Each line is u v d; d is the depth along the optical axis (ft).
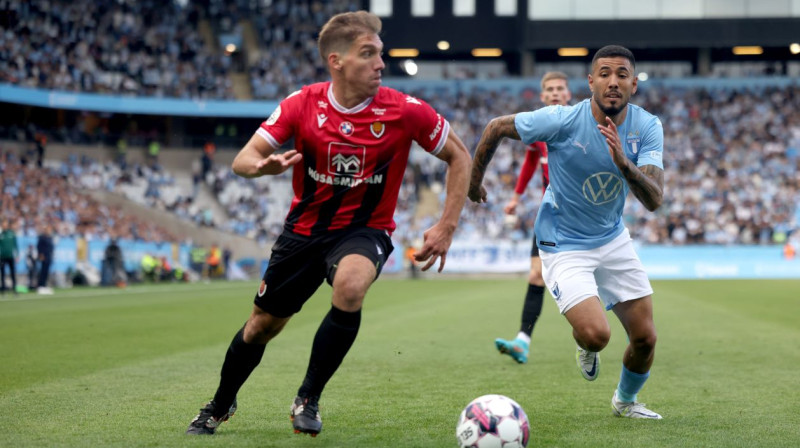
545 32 274.77
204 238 223.10
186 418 31.94
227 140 259.80
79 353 54.13
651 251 210.18
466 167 27.12
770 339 63.21
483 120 266.57
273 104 254.68
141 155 251.39
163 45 261.85
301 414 25.48
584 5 274.16
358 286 24.85
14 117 248.32
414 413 33.27
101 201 218.59
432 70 292.81
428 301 112.78
